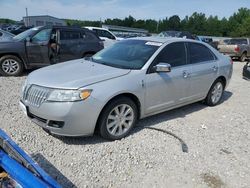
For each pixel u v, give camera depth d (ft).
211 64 19.86
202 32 256.11
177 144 14.32
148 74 15.10
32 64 28.68
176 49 17.34
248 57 64.34
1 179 7.91
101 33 52.54
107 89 13.08
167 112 19.11
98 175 11.26
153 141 14.38
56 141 13.57
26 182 7.00
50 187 6.95
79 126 12.61
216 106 21.62
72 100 12.26
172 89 16.60
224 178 11.76
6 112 16.93
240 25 238.89
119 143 13.84
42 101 12.62
